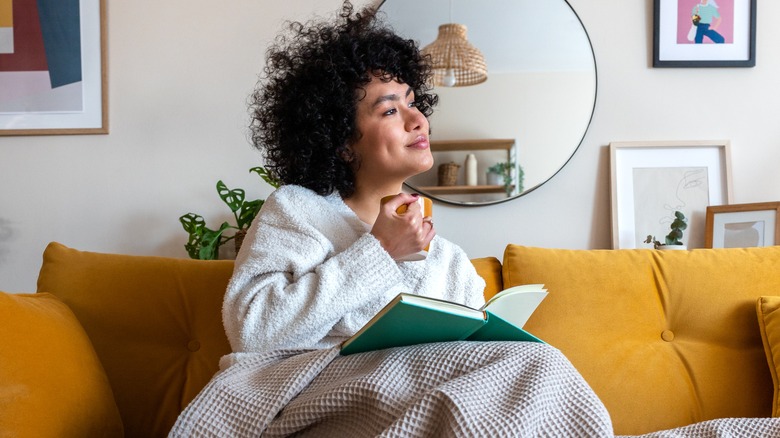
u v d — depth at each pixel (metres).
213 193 2.38
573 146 2.35
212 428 1.12
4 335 1.27
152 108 2.39
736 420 1.21
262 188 2.38
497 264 1.90
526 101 2.36
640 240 2.35
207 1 2.40
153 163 2.39
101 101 2.39
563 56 2.37
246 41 2.39
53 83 2.39
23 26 2.40
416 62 1.73
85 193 2.39
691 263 1.81
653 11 2.38
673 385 1.68
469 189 2.36
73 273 1.66
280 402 1.11
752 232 2.26
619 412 1.66
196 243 2.22
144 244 2.38
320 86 1.56
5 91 2.39
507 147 2.36
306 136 1.55
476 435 0.93
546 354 1.06
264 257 1.39
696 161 2.38
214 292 1.69
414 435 0.96
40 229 2.39
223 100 2.39
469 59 2.37
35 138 2.40
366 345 1.13
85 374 1.40
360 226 1.49
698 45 2.38
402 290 1.49
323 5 2.39
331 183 1.55
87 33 2.39
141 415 1.59
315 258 1.39
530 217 2.38
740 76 2.40
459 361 1.06
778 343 1.62
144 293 1.67
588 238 2.38
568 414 1.00
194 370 1.63
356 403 1.06
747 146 2.39
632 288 1.78
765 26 2.40
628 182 2.36
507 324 1.10
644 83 2.39
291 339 1.31
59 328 1.42
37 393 1.24
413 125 1.53
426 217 1.40
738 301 1.74
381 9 2.36
